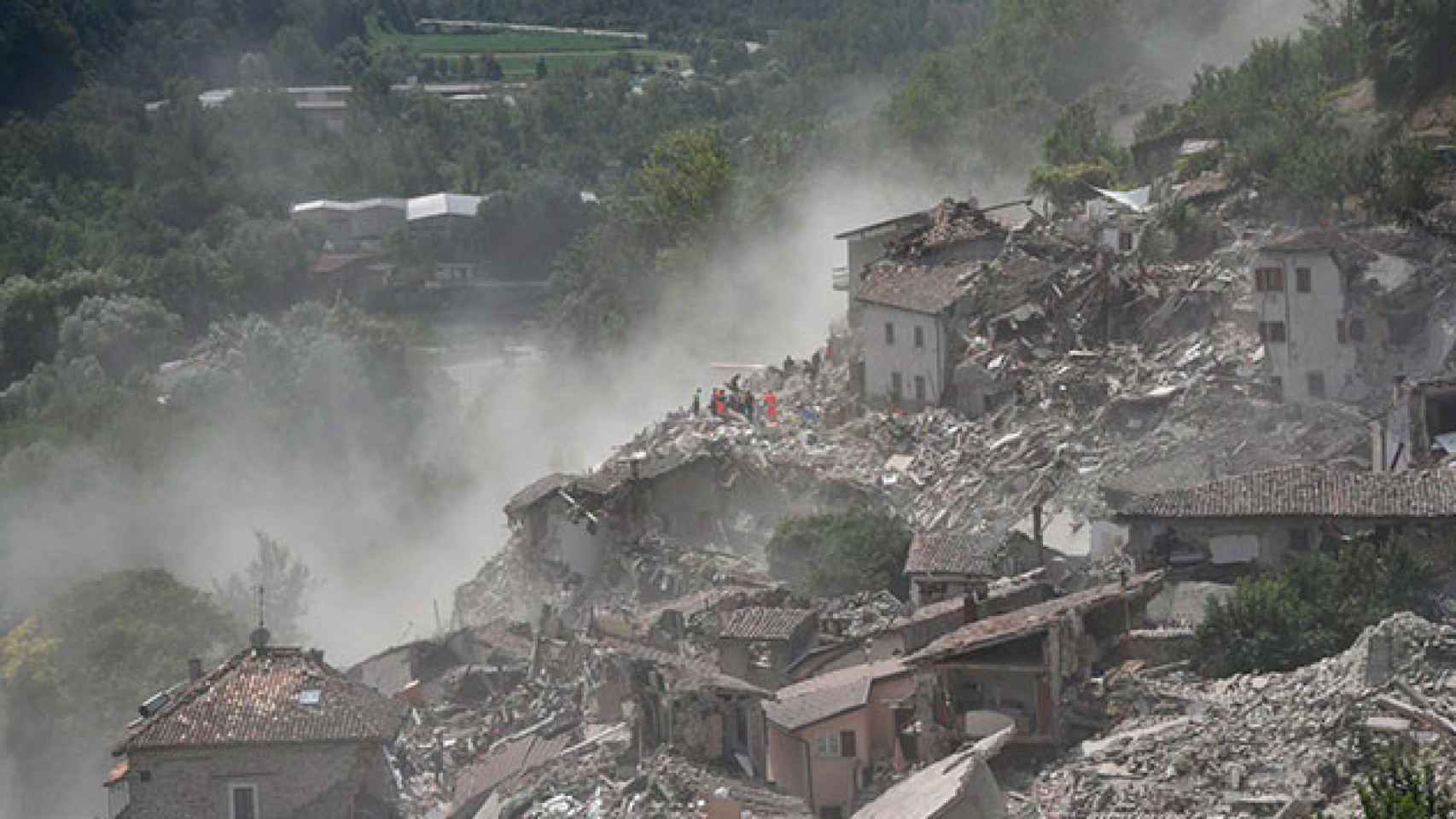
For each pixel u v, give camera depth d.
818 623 100.12
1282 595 85.75
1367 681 77.81
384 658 117.38
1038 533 106.50
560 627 116.06
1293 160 142.62
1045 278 139.75
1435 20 155.75
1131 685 83.38
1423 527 91.44
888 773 82.94
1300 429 115.50
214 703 82.50
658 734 87.69
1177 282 137.00
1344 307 120.25
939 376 138.00
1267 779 74.38
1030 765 81.25
